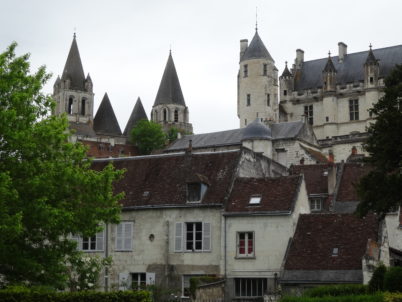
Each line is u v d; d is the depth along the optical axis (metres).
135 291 26.56
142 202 44.56
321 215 41.69
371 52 112.62
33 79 30.73
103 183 31.09
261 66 121.88
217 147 94.12
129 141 143.88
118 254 44.12
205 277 39.50
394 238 45.34
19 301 24.97
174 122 169.38
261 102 121.12
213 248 42.16
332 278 37.47
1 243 27.23
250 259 41.03
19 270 28.58
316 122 118.12
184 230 43.06
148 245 43.59
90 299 25.83
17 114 29.44
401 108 38.38
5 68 30.42
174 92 171.00
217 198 43.06
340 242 39.50
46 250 29.56
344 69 118.06
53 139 30.25
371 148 38.25
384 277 29.03
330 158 76.75
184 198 43.78
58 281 29.86
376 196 36.59
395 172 38.44
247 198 42.81
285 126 94.25
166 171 46.94
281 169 55.12
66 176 29.77
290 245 40.25
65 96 170.62
